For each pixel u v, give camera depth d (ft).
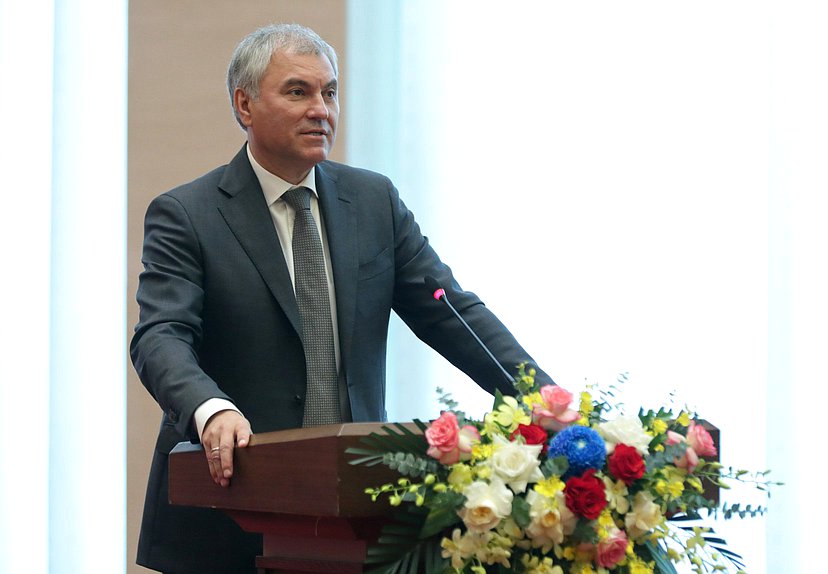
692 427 17.16
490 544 15.47
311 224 23.30
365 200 24.27
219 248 22.53
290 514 16.89
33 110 41.70
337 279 22.95
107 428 40.96
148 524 22.61
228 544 22.16
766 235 35.35
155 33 42.37
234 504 17.11
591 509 15.37
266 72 22.91
